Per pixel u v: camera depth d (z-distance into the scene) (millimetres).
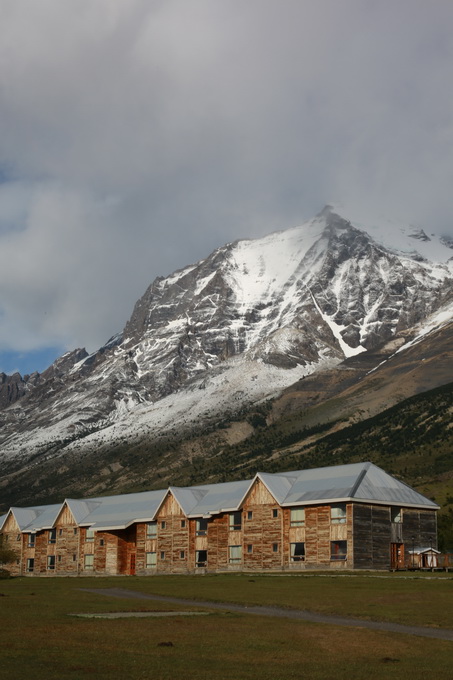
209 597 69875
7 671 35125
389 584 79000
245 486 128125
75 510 146000
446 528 147625
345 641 45125
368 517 111500
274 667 38094
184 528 128250
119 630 47469
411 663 39250
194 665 38125
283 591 74500
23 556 154000
